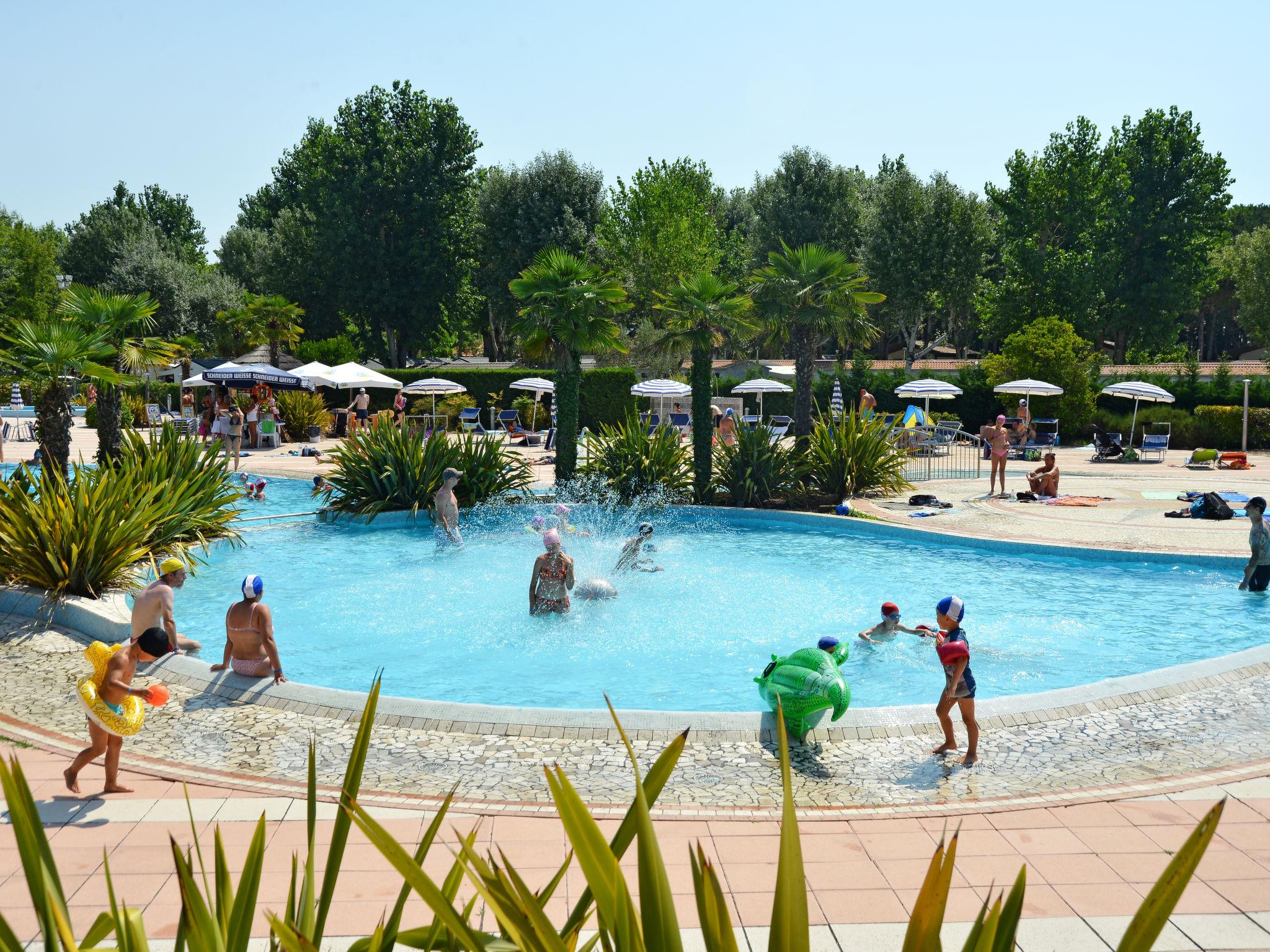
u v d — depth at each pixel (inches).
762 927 196.5
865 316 873.5
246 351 1941.4
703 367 827.4
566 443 832.9
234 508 695.7
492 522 763.4
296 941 70.3
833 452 842.8
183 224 3804.1
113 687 257.0
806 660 315.6
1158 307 2277.3
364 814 74.0
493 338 2652.6
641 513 802.8
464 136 2207.2
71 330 572.1
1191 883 211.6
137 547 531.5
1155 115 2252.7
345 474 776.3
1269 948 187.3
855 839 236.4
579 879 213.8
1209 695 339.3
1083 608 503.5
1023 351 1448.1
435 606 507.2
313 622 478.6
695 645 438.3
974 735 286.0
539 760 284.7
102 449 706.8
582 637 449.7
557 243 2112.5
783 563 619.5
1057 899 206.7
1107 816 247.4
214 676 354.0
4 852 226.7
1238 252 2551.7
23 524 464.4
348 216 2128.4
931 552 653.9
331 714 323.6
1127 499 852.6
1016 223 2305.6
